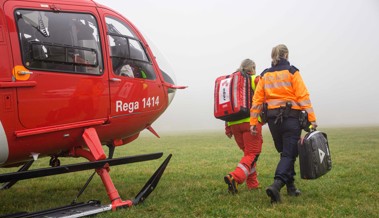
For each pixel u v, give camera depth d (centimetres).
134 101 528
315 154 479
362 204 480
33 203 547
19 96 410
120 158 473
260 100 512
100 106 482
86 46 478
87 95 466
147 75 557
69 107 450
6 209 508
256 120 513
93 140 468
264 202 490
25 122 418
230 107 536
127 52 526
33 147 442
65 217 409
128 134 556
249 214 439
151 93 558
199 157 1023
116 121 507
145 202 495
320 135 490
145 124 571
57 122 443
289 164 489
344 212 443
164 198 522
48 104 432
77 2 485
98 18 497
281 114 492
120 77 505
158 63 597
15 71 407
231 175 530
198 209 461
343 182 612
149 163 921
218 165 856
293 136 495
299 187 576
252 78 550
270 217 427
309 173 480
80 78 460
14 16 418
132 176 745
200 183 625
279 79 498
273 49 512
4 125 405
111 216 434
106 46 495
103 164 456
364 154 981
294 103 494
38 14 442
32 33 431
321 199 504
